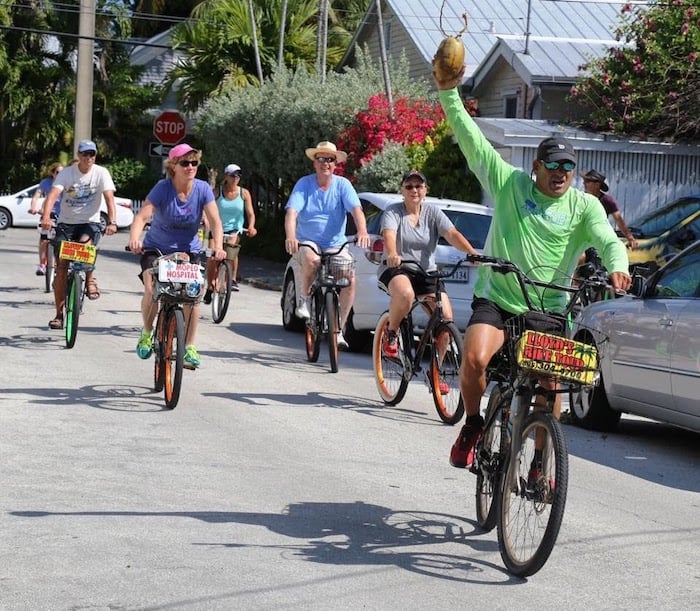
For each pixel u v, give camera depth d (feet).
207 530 35.53
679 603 30.83
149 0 294.46
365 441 49.88
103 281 120.37
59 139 268.41
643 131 124.98
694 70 122.72
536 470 31.86
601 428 57.21
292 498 39.70
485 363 34.76
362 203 81.71
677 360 50.01
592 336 56.70
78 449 45.65
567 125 127.95
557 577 32.65
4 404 53.98
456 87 36.58
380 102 133.69
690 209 103.86
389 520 37.58
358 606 29.40
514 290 35.63
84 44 185.26
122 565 31.89
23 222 221.66
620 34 130.00
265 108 158.51
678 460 50.78
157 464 43.70
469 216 78.54
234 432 50.19
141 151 281.54
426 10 186.50
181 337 53.72
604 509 40.96
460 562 33.55
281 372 67.77
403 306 56.39
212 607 28.91
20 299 98.58
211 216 57.52
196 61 216.74
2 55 252.42
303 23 223.71
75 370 64.03
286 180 159.43
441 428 53.93
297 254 69.15
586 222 35.81
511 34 180.65
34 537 34.14
